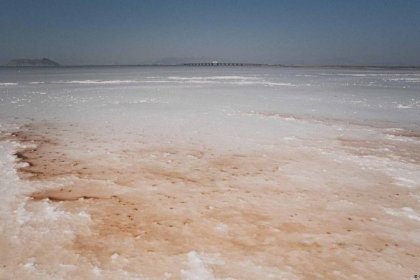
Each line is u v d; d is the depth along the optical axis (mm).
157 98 17031
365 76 47844
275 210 4102
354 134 8781
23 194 4457
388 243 3367
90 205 4160
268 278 2768
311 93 20797
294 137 8266
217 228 3617
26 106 13516
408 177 5398
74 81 32750
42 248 3166
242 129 9234
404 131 9281
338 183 5082
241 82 32562
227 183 5012
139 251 3145
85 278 2732
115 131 8727
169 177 5234
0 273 2773
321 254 3143
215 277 2768
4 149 6738
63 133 8406
